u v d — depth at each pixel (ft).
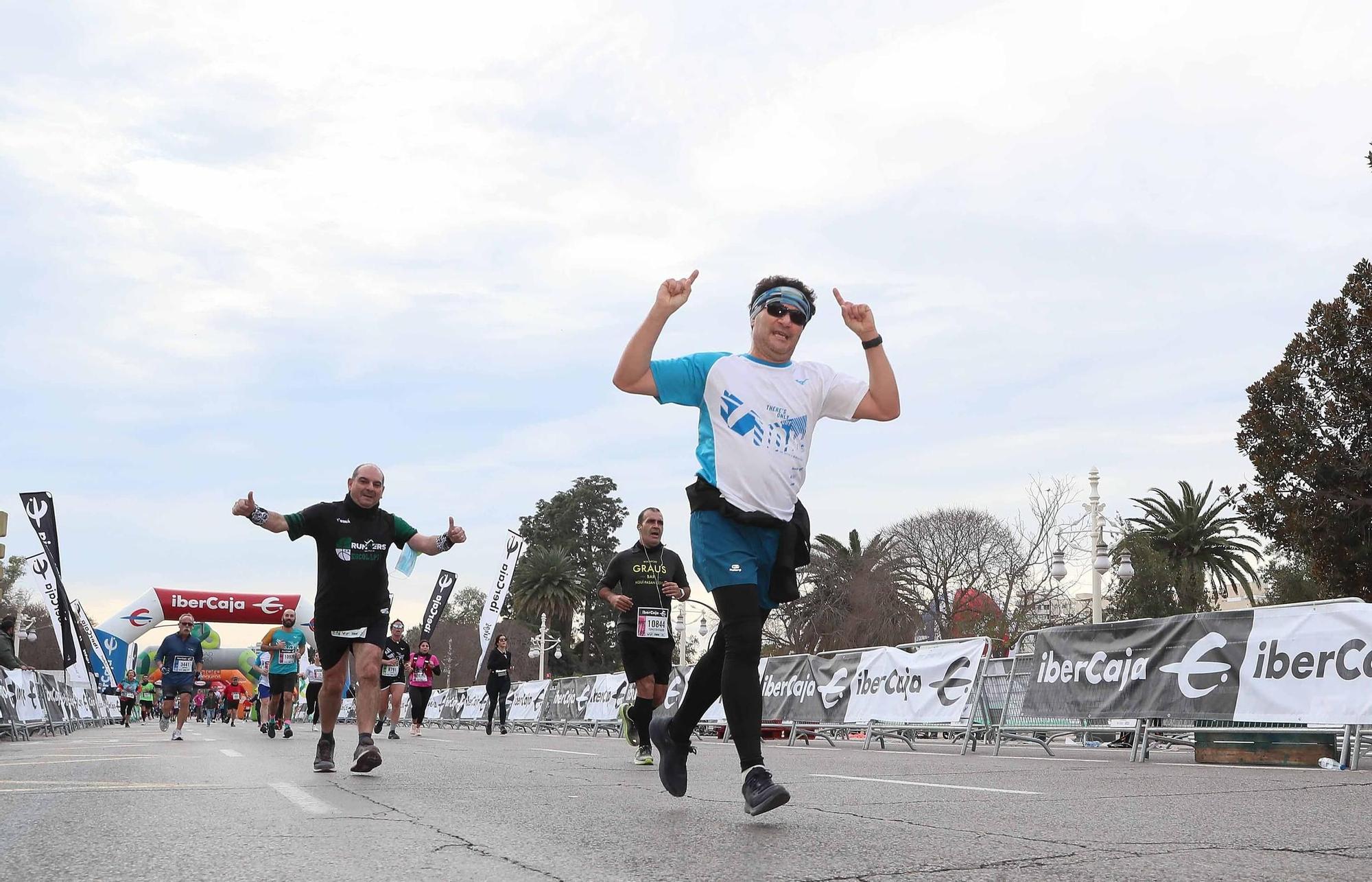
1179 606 132.16
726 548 13.32
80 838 11.44
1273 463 92.99
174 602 151.84
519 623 281.95
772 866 9.73
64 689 72.64
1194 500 134.10
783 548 13.55
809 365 14.47
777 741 51.98
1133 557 131.13
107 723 113.91
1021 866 9.70
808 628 174.09
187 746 38.68
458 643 330.34
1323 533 89.51
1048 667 33.76
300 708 130.62
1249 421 95.30
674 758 14.43
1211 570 136.56
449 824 12.82
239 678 227.20
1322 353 92.84
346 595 21.29
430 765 24.97
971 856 10.28
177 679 49.34
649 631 27.94
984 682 36.50
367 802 15.44
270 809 14.32
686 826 12.73
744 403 13.64
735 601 13.17
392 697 54.44
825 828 12.54
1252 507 95.14
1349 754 24.81
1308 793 17.65
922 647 39.52
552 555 245.24
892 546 163.43
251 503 20.75
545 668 276.00
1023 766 26.55
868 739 41.57
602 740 48.98
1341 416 91.56
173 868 9.56
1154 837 11.65
